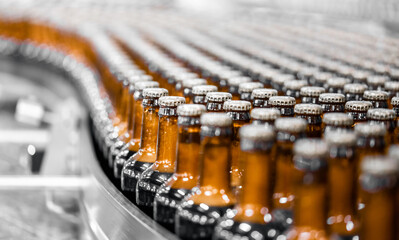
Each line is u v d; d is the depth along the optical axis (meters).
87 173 1.17
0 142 1.84
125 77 1.23
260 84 1.07
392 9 2.38
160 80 1.37
